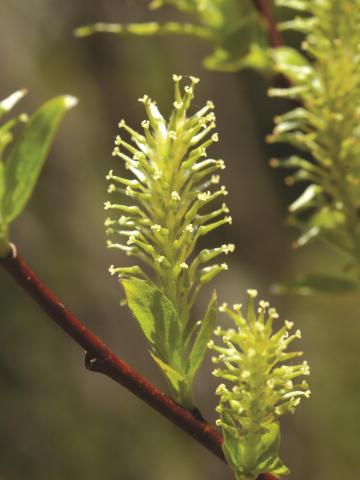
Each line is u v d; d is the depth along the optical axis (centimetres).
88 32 263
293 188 874
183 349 160
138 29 263
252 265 662
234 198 667
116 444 752
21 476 746
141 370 632
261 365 147
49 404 763
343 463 745
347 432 768
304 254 843
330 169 225
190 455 738
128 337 634
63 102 161
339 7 212
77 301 640
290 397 150
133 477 745
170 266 158
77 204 666
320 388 809
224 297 637
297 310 854
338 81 213
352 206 224
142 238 157
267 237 670
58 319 153
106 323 638
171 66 718
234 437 154
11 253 151
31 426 758
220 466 715
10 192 158
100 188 675
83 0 640
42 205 668
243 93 722
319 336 853
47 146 161
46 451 752
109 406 766
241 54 262
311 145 220
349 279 241
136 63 690
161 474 738
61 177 665
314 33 219
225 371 149
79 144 669
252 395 150
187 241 156
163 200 154
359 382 813
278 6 294
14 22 648
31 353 778
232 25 272
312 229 232
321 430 762
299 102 257
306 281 242
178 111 152
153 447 748
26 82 655
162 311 159
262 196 673
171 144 152
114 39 670
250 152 676
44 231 663
